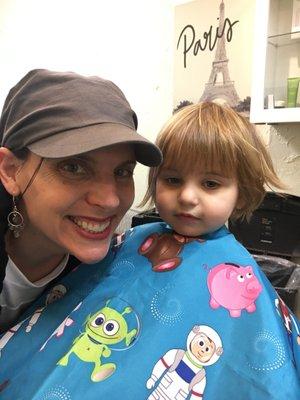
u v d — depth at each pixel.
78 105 0.57
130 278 0.66
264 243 1.26
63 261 0.74
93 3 1.91
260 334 0.55
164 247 0.69
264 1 1.18
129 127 0.59
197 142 0.66
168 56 1.70
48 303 0.71
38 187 0.58
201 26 1.54
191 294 0.60
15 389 0.57
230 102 1.48
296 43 1.28
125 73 1.87
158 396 0.51
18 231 0.66
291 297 1.08
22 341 0.65
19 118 0.60
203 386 0.52
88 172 0.57
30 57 2.18
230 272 0.62
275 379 0.51
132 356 0.55
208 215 0.68
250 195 0.73
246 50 1.41
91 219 0.59
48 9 2.06
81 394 0.52
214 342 0.55
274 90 1.29
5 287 0.70
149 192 0.76
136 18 1.78
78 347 0.57
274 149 1.45
